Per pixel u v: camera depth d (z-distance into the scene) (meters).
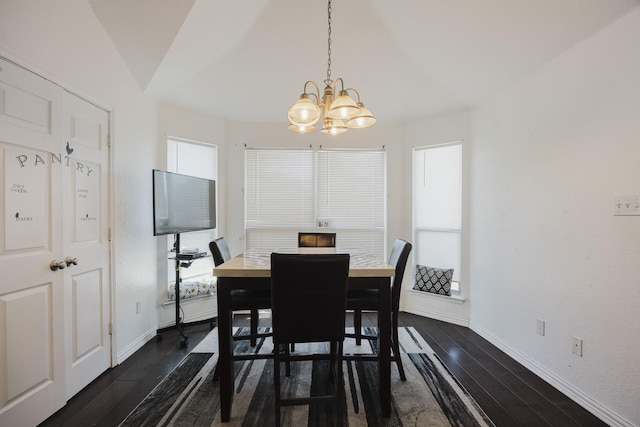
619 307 1.62
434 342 2.74
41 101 1.66
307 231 3.74
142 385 2.03
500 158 2.64
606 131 1.69
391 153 3.67
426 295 3.42
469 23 2.15
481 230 2.92
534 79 2.23
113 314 2.28
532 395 1.92
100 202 2.15
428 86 3.01
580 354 1.84
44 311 1.67
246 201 3.71
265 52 2.78
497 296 2.67
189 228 2.97
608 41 1.67
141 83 2.62
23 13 1.55
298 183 3.73
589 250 1.79
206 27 2.31
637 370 1.53
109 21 2.13
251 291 2.06
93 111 2.09
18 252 1.54
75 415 1.71
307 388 2.01
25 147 1.57
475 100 2.93
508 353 2.49
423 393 1.94
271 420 1.69
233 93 3.16
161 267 3.02
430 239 3.54
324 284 1.53
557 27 1.85
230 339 1.73
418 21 2.36
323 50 2.76
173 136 3.11
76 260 1.83
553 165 2.06
